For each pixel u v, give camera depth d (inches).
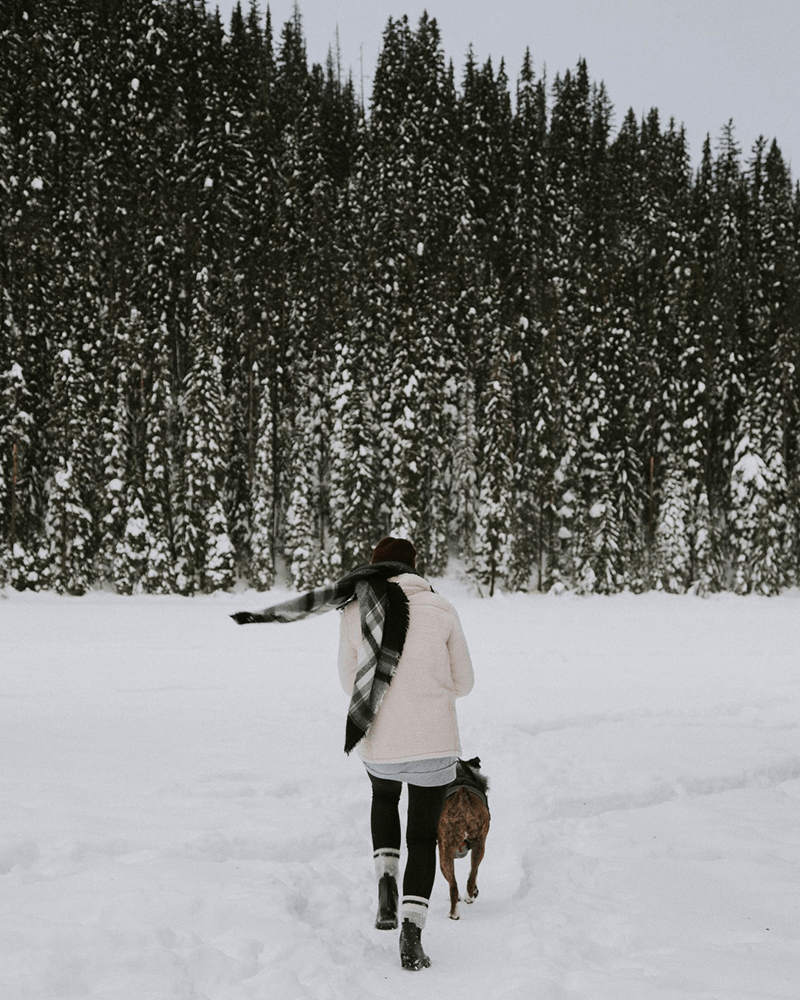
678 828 204.2
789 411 1710.1
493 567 1455.5
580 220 2091.5
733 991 109.6
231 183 1820.9
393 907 131.6
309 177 2032.5
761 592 1523.1
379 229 1765.5
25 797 201.3
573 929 135.9
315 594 140.6
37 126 1526.8
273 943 119.0
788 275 1923.0
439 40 2207.2
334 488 1539.1
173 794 215.2
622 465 1601.9
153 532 1396.4
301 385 1680.6
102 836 168.9
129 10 1815.9
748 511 1551.4
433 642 137.4
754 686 478.6
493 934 136.0
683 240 1803.6
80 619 951.0
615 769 259.0
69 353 1390.3
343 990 106.5
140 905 130.0
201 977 106.7
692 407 1589.6
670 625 984.3
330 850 180.1
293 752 273.1
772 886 161.3
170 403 1497.3
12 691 414.9
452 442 1657.2
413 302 1615.4
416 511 1493.6
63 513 1325.0
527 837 192.1
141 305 1610.5
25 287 1437.0
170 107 1931.6
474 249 1935.3
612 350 1657.2
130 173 1727.4
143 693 417.1
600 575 1505.9
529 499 1604.3
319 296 1686.8
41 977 100.5
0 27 1612.9
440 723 133.0
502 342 1612.9
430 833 131.5
